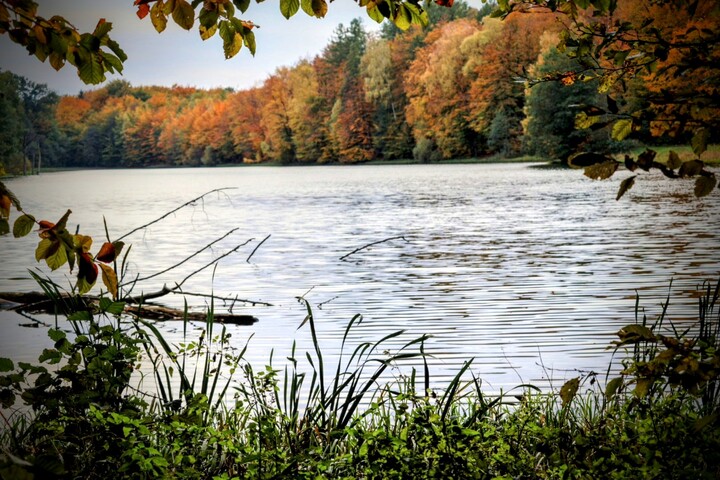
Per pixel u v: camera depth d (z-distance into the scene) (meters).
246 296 12.02
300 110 107.81
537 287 11.94
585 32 3.01
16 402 5.36
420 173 64.56
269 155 115.44
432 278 13.24
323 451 3.49
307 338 8.88
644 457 3.11
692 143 2.45
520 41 77.94
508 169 65.62
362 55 108.19
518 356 7.70
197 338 8.69
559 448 3.40
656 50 2.72
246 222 25.56
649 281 12.06
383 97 96.81
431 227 22.03
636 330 2.68
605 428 3.73
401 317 10.02
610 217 23.27
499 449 3.37
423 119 90.69
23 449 3.63
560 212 25.66
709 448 3.09
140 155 143.38
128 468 3.02
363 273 14.10
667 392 4.78
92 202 40.78
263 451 3.60
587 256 15.28
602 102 58.06
